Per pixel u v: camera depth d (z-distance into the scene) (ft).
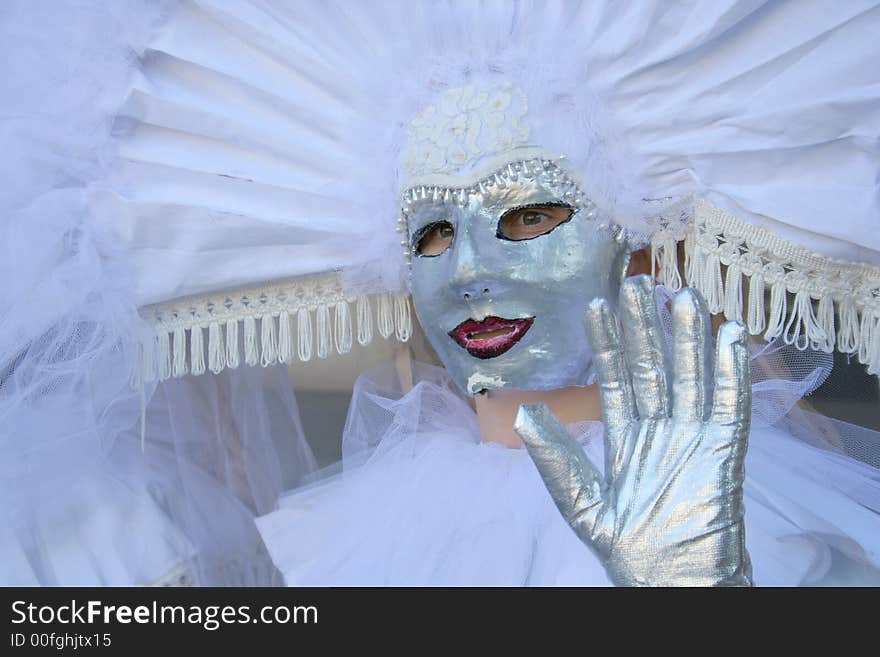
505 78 3.30
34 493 3.75
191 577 3.92
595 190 3.24
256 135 3.76
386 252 3.69
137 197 3.81
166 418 4.26
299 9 3.61
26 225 3.72
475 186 3.20
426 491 3.46
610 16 3.30
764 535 3.13
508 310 3.21
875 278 3.29
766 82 3.26
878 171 3.21
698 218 3.43
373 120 3.56
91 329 3.85
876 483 3.41
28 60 3.83
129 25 3.75
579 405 3.42
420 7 3.44
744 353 2.57
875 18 3.14
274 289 3.99
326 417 4.68
